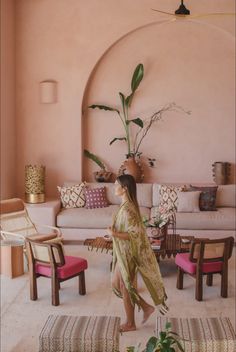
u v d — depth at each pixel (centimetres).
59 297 505
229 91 767
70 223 693
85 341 321
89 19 750
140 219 409
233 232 676
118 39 754
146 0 739
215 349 314
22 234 614
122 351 387
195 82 769
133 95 777
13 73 761
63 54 760
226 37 755
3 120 724
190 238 575
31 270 494
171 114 777
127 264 407
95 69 775
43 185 729
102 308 477
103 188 745
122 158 791
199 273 490
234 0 728
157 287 419
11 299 500
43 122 775
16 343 404
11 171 761
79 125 771
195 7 732
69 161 779
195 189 726
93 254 654
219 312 466
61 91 766
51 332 328
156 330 338
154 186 747
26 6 755
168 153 784
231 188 738
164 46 764
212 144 778
